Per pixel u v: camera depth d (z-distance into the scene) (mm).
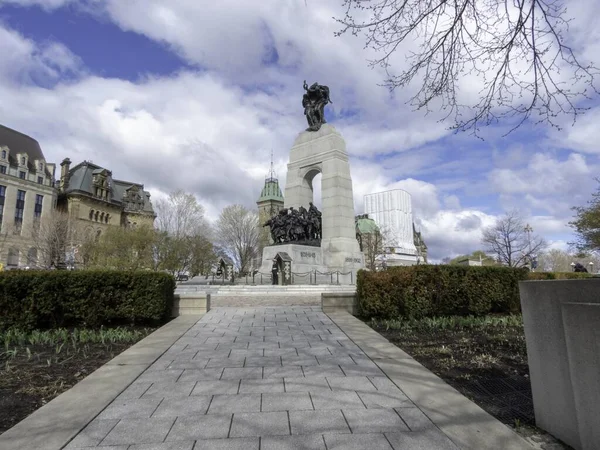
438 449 3719
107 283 10016
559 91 6254
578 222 35031
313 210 28375
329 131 28688
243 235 66062
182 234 50469
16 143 76750
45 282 9453
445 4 6195
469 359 6922
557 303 4020
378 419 4383
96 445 3783
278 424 4250
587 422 3531
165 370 6305
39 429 4082
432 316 11125
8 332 8641
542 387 4230
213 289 20656
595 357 3453
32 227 54281
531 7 5898
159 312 10328
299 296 17734
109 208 90750
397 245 97188
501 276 11688
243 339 8641
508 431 4094
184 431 4082
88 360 6953
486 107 6883
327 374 6070
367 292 11172
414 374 6023
